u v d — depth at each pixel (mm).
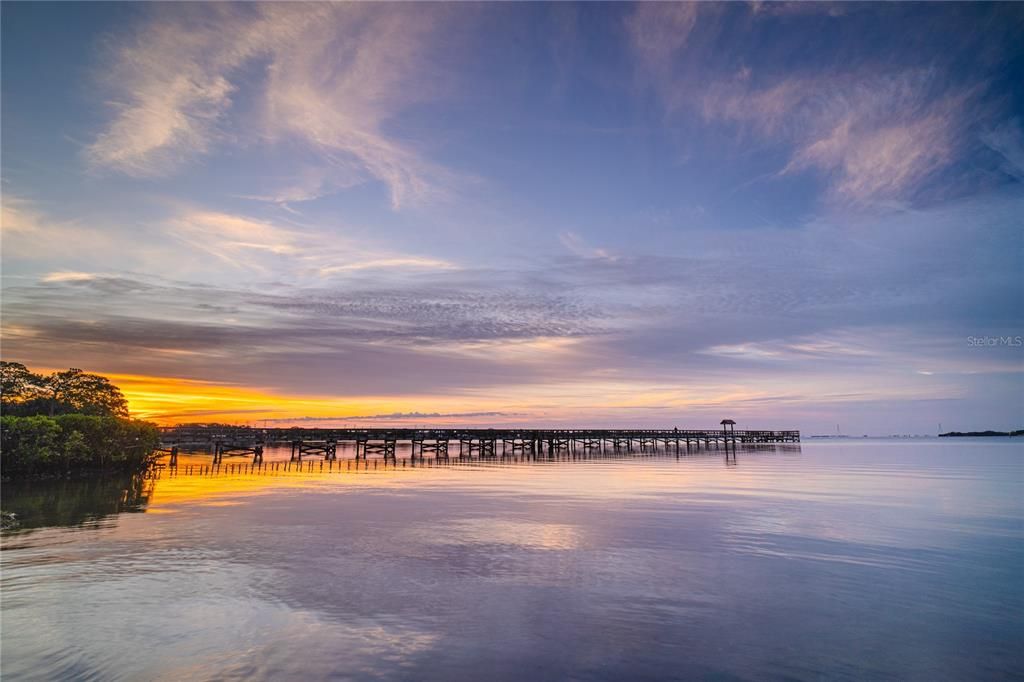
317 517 22234
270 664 8836
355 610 11227
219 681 8289
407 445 126688
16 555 15656
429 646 9523
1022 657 9219
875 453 88625
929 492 30344
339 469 51844
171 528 19781
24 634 10008
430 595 12172
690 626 10445
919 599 11922
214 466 55562
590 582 13148
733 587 12766
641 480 38656
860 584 12984
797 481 37281
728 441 129625
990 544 16953
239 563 14812
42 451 37250
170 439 68000
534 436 85625
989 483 35375
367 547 16688
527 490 32250
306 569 14242
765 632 10180
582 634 10062
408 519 21703
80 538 18016
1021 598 11961
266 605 11500
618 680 8383
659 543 17203
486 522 20984
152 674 8531
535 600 11859
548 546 16812
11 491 31281
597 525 20266
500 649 9414
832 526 19969
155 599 11867
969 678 8539
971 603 11664
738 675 8570
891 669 8797
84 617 10836
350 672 8570
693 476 42031
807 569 14234
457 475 44000
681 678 8461
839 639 9898
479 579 13375
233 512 23594
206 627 10336
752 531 19031
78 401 73688
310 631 10148
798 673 8648
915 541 17391
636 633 10109
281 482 37906
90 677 8453
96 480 38406
